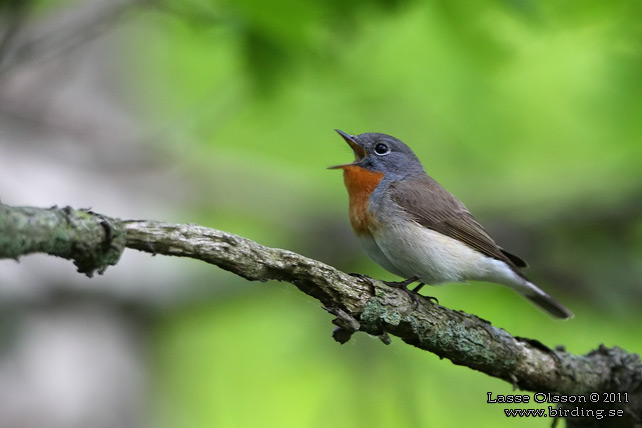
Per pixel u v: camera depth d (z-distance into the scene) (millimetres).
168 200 14594
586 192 14617
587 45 10984
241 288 13281
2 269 11539
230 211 14836
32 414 10703
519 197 14836
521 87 12656
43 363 11164
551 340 13914
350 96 12680
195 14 8664
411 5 8609
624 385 7820
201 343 14594
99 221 5289
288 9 8141
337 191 15352
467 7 8703
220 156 15281
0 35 9242
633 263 14148
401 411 12547
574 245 14305
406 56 11750
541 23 8609
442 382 12719
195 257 5770
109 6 9453
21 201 12453
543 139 13789
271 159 15219
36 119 13320
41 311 11648
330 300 6578
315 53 9164
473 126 13383
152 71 14852
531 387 7633
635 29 9484
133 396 11922
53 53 10578
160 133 13367
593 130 12750
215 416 13836
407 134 13984
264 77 8992
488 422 12688
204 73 14828
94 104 14000
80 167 13453
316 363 13453
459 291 13469
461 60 9672
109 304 12461
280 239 14812
